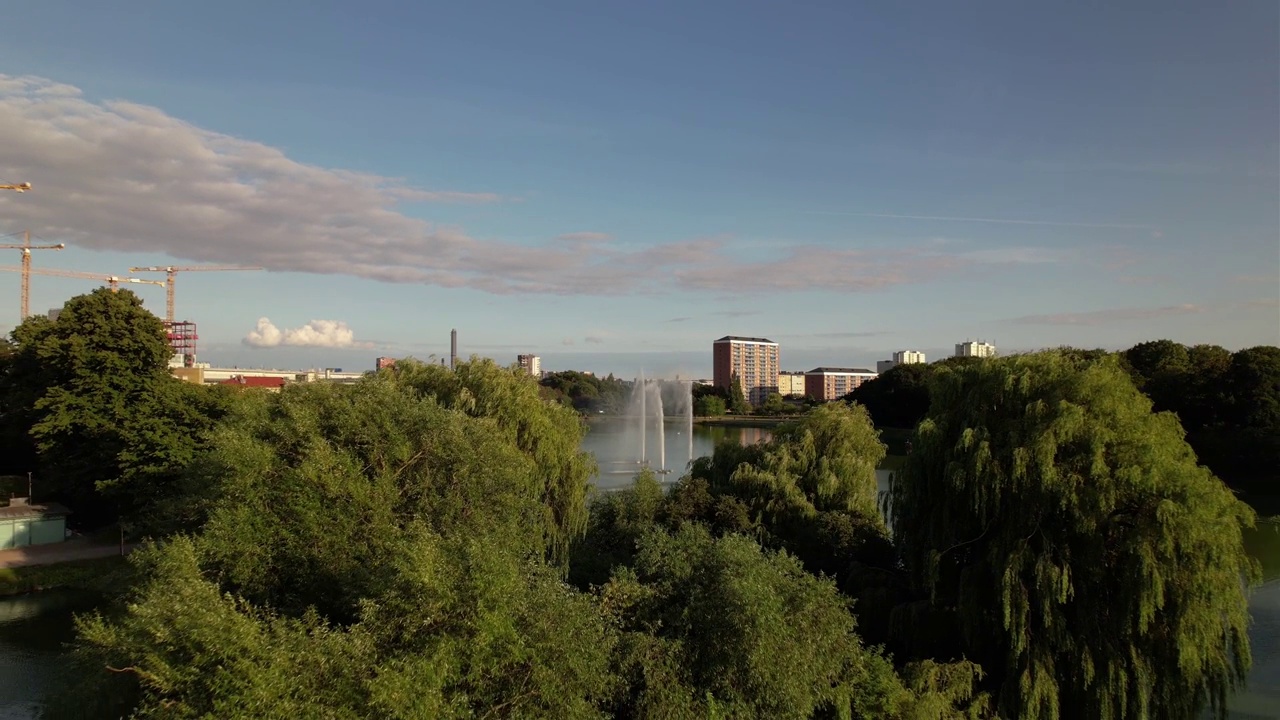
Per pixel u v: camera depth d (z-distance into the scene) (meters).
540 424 41.16
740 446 50.75
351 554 25.98
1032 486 29.94
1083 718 29.02
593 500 46.00
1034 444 29.97
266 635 19.64
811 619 26.41
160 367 67.94
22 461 78.88
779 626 24.44
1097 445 29.30
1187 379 103.69
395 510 28.62
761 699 23.89
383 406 31.56
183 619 19.08
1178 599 28.31
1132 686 28.52
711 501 42.47
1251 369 96.31
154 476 58.62
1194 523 27.95
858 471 44.69
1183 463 30.27
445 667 18.61
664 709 22.91
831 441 45.94
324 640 19.25
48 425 60.91
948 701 27.95
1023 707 28.17
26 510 64.25
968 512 32.38
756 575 26.16
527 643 20.66
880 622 33.59
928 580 31.81
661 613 26.55
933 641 31.84
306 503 26.44
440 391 42.94
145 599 24.62
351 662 18.64
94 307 64.75
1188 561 28.42
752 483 43.56
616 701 23.91
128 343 64.12
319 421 30.89
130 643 20.36
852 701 26.77
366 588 23.11
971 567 31.05
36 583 52.72
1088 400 31.27
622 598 26.75
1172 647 28.47
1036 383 32.56
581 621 22.39
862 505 43.94
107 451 61.25
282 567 26.05
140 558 27.22
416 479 29.64
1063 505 28.78
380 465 29.58
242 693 17.48
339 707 17.77
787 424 50.06
